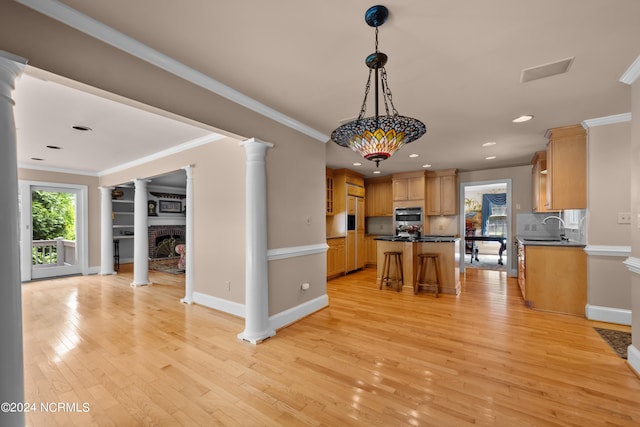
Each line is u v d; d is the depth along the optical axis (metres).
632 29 1.71
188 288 4.13
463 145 4.43
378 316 3.57
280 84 2.45
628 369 2.26
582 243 3.69
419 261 4.88
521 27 1.70
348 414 1.76
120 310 3.79
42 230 5.96
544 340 2.81
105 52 1.72
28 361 2.41
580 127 3.44
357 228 6.91
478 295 4.55
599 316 3.33
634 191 2.26
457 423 1.67
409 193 6.78
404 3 1.50
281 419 1.72
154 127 3.46
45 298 4.41
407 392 1.97
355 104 2.88
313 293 3.75
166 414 1.76
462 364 2.35
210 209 3.91
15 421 1.32
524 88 2.51
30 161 5.34
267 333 2.89
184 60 2.07
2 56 1.31
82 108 2.86
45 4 1.46
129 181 5.52
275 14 1.59
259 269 2.88
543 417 1.72
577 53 1.97
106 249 6.33
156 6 1.52
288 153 3.33
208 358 2.47
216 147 3.84
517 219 5.91
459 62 2.09
